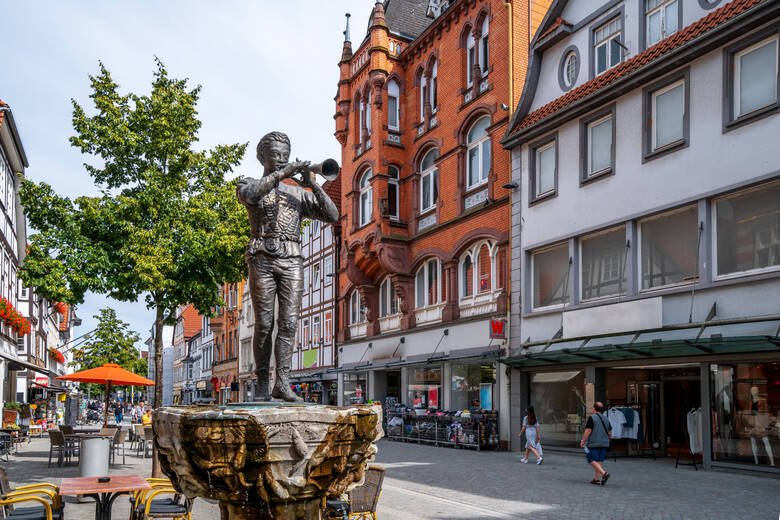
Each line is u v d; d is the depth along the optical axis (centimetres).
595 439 1159
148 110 1333
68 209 1272
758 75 1294
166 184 1316
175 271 1265
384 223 2547
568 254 1764
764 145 1252
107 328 5109
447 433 2041
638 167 1533
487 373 2031
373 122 2638
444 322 2267
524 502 995
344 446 389
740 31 1296
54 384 4141
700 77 1392
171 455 388
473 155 2262
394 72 2666
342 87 2967
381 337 2734
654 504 958
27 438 2458
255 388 488
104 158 1316
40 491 654
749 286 1255
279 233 492
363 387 2912
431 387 2361
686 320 1369
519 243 1917
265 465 364
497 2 2127
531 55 1958
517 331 1900
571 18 1847
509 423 1889
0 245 2611
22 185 1252
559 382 1767
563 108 1739
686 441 1681
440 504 986
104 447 1042
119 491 684
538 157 1902
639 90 1544
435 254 2378
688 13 1481
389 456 1730
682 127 1443
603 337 1541
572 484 1175
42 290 1188
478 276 2183
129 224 1262
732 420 1311
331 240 3434
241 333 5297
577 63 1809
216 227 1318
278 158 502
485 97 2161
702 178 1372
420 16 2938
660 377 1666
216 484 373
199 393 6906
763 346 1195
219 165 1398
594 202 1655
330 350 3331
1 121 2397
